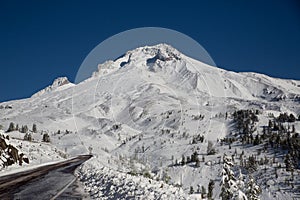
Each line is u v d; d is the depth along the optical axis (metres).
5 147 37.50
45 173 27.95
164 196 12.19
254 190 22.03
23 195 14.25
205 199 12.94
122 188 14.82
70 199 13.33
